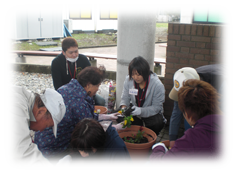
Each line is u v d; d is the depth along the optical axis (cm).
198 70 252
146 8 372
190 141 152
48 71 796
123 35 390
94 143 180
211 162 151
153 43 396
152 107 329
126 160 211
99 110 373
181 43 373
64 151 244
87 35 1820
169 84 395
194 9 1207
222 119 152
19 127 154
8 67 829
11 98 160
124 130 314
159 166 165
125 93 351
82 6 1814
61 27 1620
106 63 1041
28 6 1459
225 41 346
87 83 229
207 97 157
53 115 179
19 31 1460
